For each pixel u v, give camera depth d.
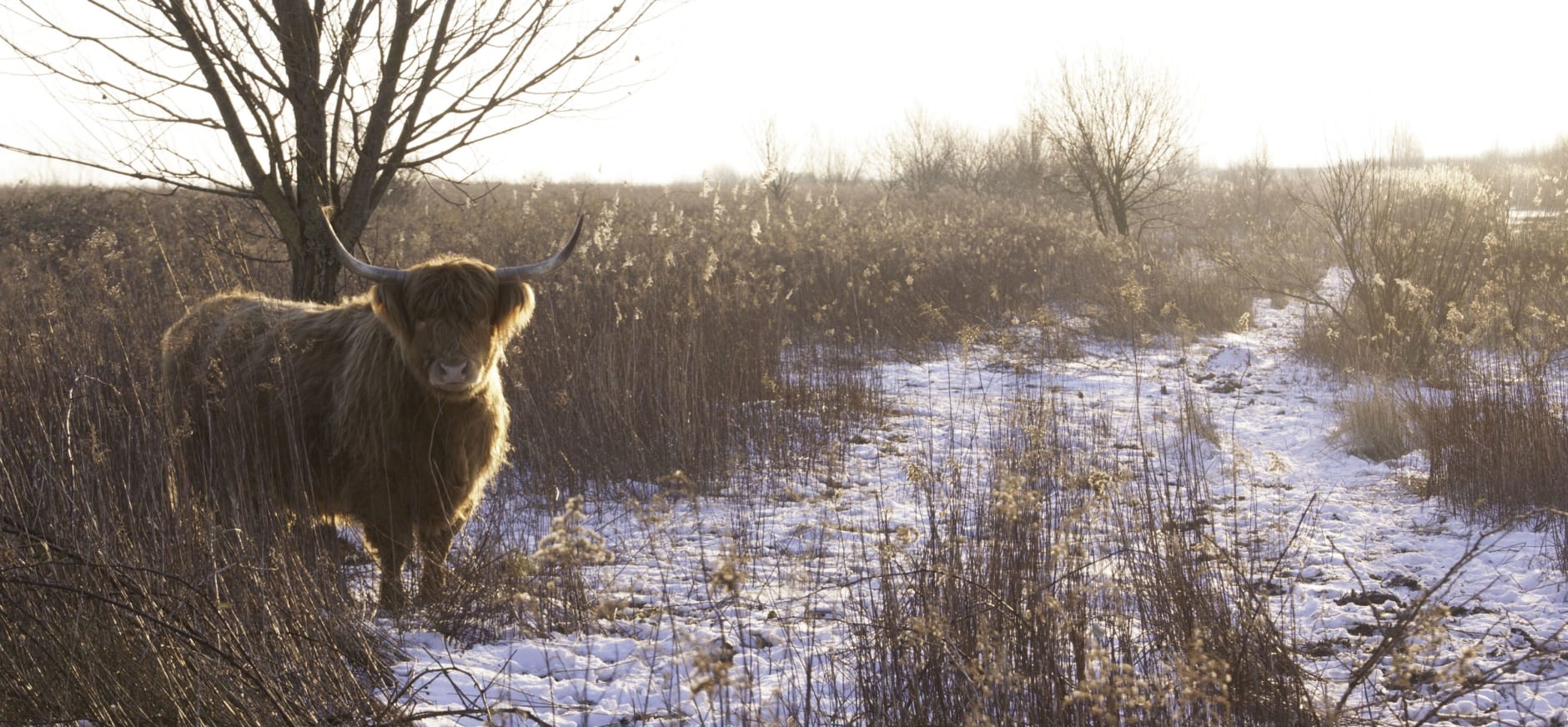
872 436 9.88
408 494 5.45
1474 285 13.25
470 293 5.23
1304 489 8.19
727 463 8.61
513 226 15.36
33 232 14.83
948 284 16.59
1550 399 8.50
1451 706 4.21
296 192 8.06
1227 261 18.22
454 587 5.45
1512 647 4.87
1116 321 15.50
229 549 4.55
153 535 4.46
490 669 4.67
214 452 5.51
